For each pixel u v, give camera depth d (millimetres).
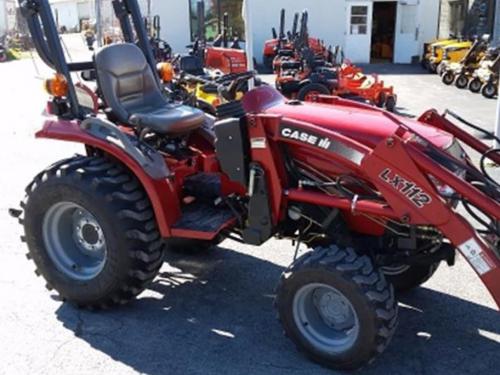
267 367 3123
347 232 3244
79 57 5035
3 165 7055
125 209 3424
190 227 3453
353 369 3029
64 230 3791
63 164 3643
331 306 3090
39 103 11844
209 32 21219
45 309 3736
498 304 2777
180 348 3309
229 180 3477
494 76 12328
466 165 3008
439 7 21031
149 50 4348
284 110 3406
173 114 3834
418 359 3188
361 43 21344
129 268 3488
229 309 3732
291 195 3199
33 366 3152
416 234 3115
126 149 3447
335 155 3027
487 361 3168
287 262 4395
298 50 13352
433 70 17578
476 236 2773
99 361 3193
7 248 4637
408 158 2818
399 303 3771
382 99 10500
